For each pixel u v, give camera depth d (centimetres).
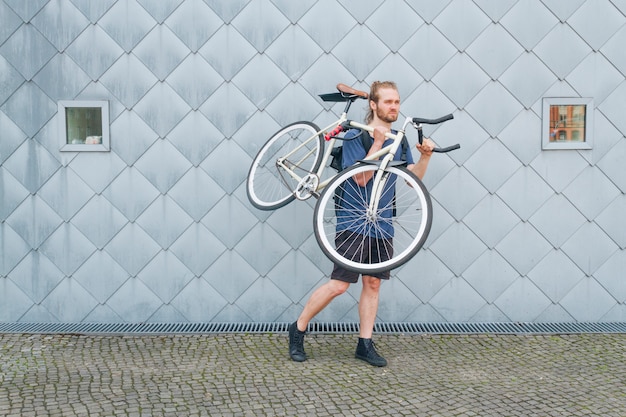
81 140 461
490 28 452
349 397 335
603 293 461
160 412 316
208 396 336
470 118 455
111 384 352
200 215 461
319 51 454
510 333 441
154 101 458
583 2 452
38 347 416
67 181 462
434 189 458
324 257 461
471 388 347
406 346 419
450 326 457
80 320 468
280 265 462
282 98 455
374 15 452
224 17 454
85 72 458
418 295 461
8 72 459
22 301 466
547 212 459
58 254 464
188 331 447
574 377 363
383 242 375
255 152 457
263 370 374
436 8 452
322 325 458
